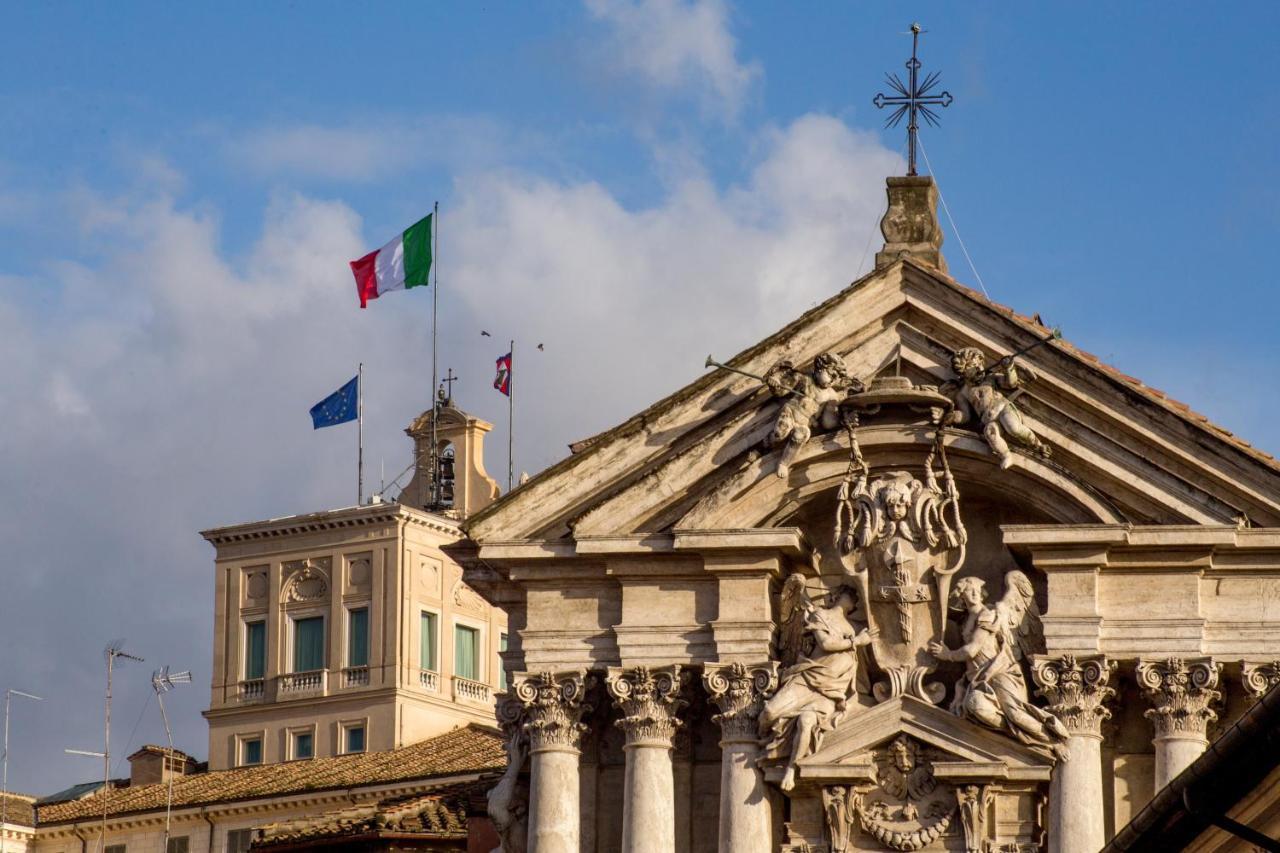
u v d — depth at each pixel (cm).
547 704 5512
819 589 5531
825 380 5481
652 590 5522
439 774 8575
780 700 5384
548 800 5475
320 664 10206
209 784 9412
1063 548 5353
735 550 5456
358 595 10188
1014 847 5325
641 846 5400
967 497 5494
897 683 5397
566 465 5584
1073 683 5300
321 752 10094
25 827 9419
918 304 5525
